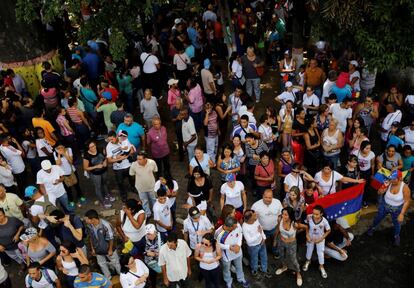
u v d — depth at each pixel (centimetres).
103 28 1112
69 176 996
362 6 931
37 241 796
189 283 882
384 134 1055
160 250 770
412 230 976
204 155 932
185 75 1403
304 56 1516
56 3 1052
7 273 859
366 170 959
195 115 1177
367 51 991
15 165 1021
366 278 879
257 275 891
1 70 1355
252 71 1310
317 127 1038
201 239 816
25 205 940
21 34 1342
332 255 895
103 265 830
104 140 1252
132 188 1071
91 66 1321
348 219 896
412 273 884
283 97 1160
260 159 932
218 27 1645
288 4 1614
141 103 1166
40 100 1145
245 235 820
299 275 867
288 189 891
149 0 1012
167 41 1585
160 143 1029
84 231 841
